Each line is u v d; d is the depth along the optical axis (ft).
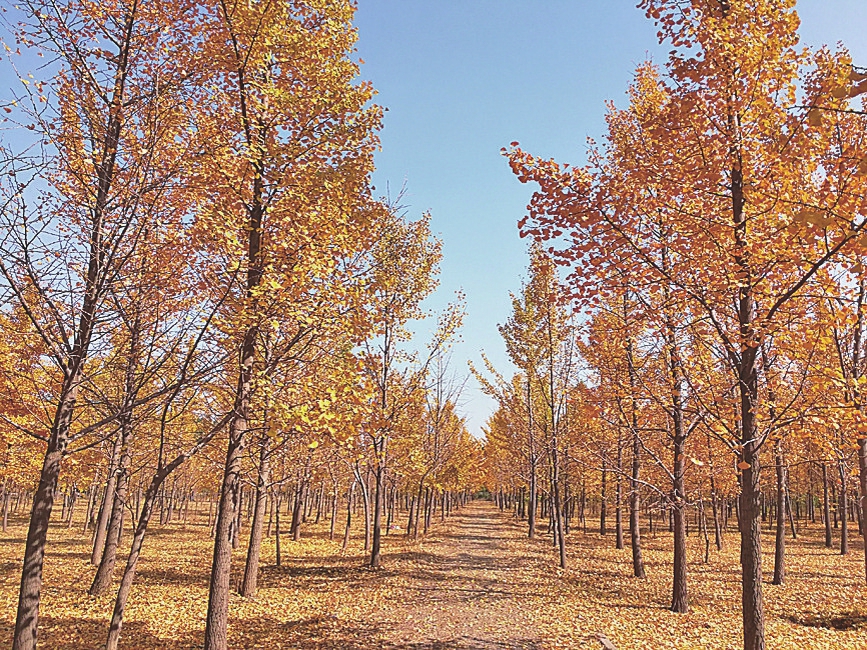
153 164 16.88
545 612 32.83
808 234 13.73
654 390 25.11
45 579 40.96
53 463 15.07
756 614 16.42
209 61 19.89
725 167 18.19
